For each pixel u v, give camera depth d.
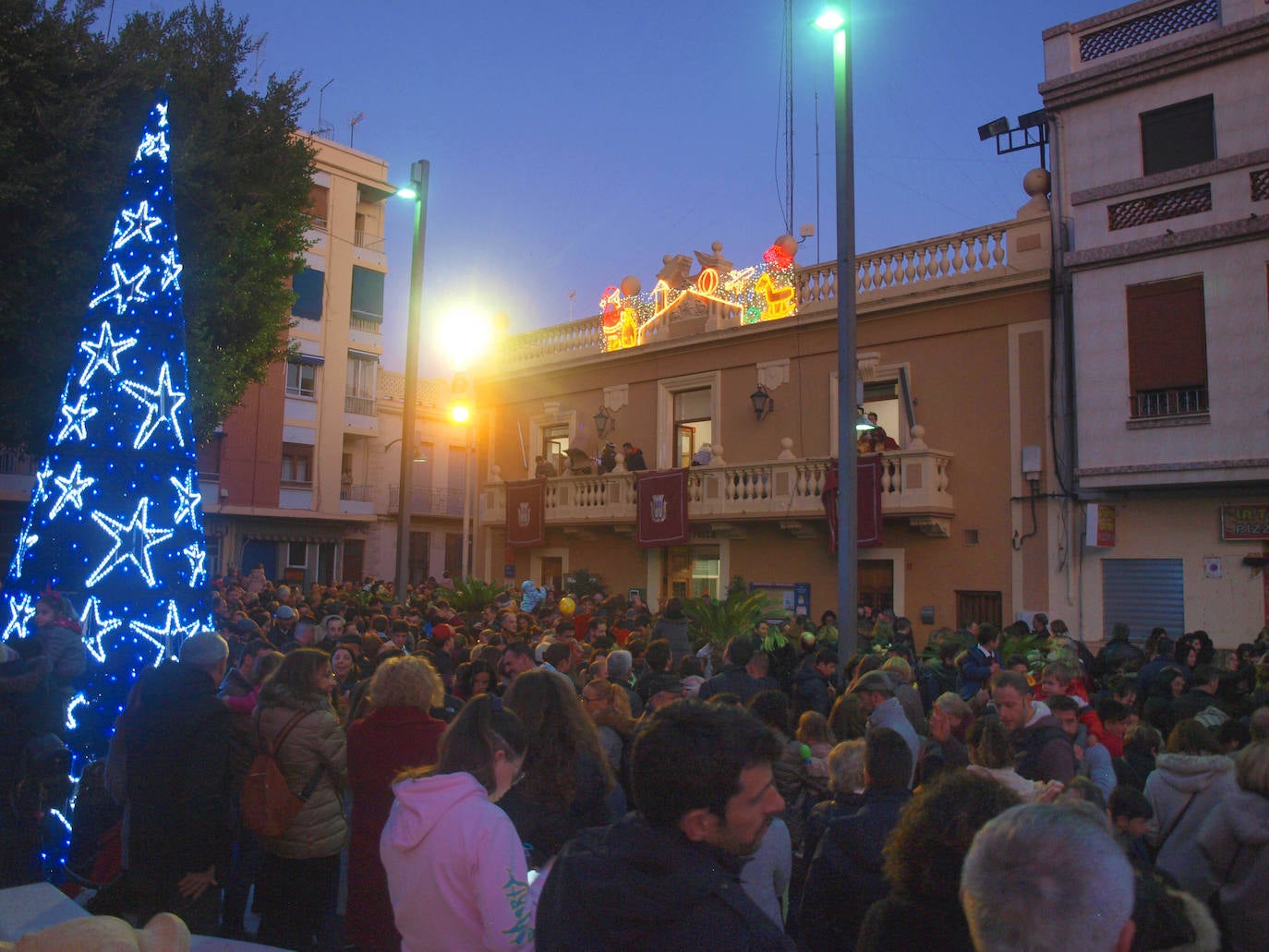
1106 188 14.98
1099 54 15.70
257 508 30.16
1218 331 13.73
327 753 4.75
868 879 3.44
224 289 12.46
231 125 13.23
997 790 2.48
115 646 7.34
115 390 7.73
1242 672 9.31
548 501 23.31
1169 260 14.26
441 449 38.00
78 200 10.80
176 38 12.88
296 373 31.66
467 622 13.97
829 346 19.22
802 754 5.16
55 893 3.64
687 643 10.61
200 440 13.25
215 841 4.71
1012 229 16.77
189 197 12.12
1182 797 4.48
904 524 17.62
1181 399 14.13
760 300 20.61
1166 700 7.73
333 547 33.25
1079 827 1.80
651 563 21.53
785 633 11.88
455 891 2.82
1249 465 13.31
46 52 10.62
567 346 24.80
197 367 12.39
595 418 23.52
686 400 21.97
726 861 2.13
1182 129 14.69
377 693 4.34
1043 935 1.69
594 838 2.28
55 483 7.64
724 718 2.18
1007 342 16.70
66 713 6.86
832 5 11.09
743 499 19.41
